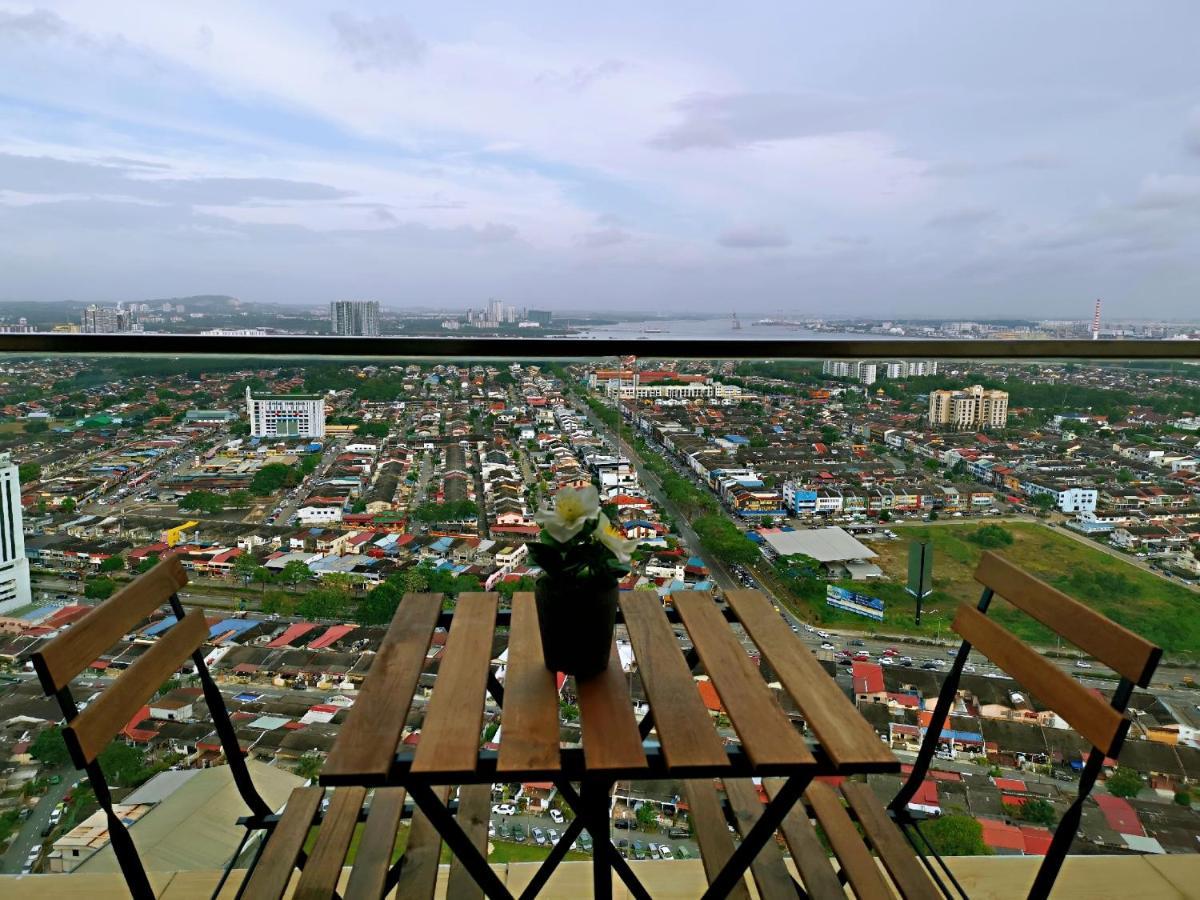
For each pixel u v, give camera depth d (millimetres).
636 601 1526
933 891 1173
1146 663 1013
